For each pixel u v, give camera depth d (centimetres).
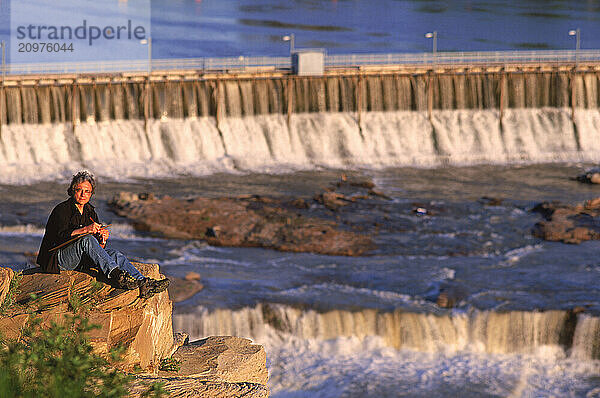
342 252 13812
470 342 10650
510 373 10025
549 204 16812
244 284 11994
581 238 14550
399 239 14712
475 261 13325
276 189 19312
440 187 19588
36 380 2509
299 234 14788
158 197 17312
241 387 3278
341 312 10812
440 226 15650
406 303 11175
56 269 3525
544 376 9994
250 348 4638
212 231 14712
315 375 9894
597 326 10338
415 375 9906
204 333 10700
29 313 3173
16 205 17475
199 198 17138
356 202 17588
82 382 2616
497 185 19825
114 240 14388
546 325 10556
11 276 3444
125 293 3425
